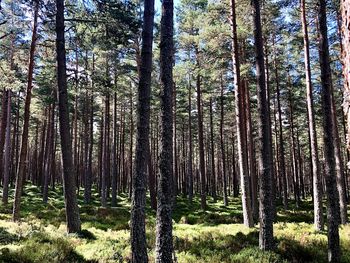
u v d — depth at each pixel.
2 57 23.36
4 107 30.08
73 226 13.70
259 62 11.92
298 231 15.71
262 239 11.36
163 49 9.44
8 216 20.64
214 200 38.94
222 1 20.09
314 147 17.25
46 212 22.88
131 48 25.67
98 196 41.12
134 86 37.47
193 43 29.02
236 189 44.91
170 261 8.75
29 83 19.39
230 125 49.47
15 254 9.73
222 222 20.80
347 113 3.81
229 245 12.23
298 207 33.12
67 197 13.87
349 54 3.66
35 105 38.84
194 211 29.72
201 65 23.20
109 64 28.89
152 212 26.44
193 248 11.62
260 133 11.66
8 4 19.25
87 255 10.59
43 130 44.91
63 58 14.42
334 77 27.88
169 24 9.48
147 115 9.76
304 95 36.31
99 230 16.19
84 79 17.30
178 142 57.06
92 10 15.48
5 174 30.00
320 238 13.88
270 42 28.47
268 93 25.80
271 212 11.39
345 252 11.70
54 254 10.08
